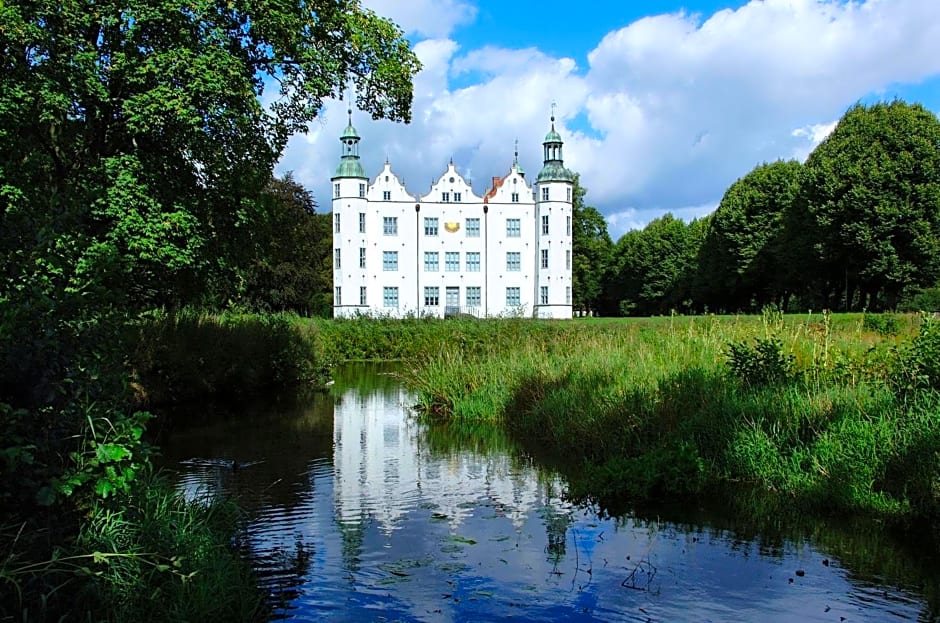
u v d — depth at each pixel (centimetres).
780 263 4697
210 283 1847
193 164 1705
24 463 498
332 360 3212
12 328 492
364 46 1834
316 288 5728
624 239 8388
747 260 5272
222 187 1712
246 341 2178
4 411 470
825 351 1221
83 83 1400
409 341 3753
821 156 4153
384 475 1085
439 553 741
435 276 5869
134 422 570
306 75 1769
